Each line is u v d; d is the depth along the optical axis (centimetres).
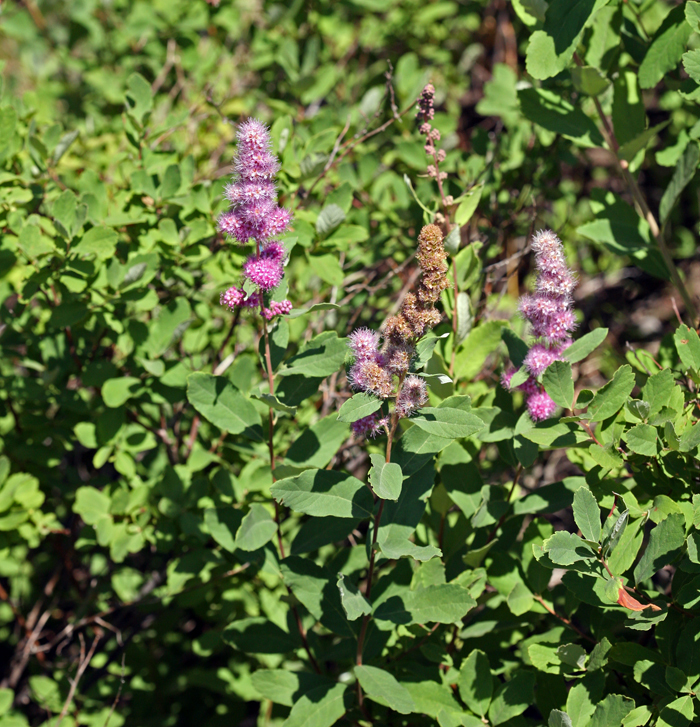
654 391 108
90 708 132
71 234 119
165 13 166
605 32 121
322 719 109
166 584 131
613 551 105
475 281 121
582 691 106
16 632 143
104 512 123
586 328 169
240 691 128
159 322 123
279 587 126
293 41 153
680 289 120
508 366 115
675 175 118
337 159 134
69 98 181
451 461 114
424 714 113
